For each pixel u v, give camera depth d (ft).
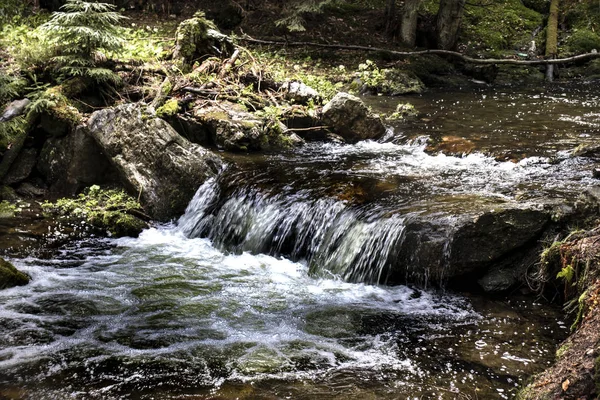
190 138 27.71
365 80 42.04
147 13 50.60
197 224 22.88
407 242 17.79
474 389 12.79
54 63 28.43
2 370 13.56
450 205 18.92
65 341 14.92
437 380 13.16
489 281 17.34
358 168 24.18
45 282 18.31
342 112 29.07
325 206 20.22
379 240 18.30
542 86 45.68
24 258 19.99
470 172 23.38
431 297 17.29
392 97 40.57
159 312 16.56
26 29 35.45
